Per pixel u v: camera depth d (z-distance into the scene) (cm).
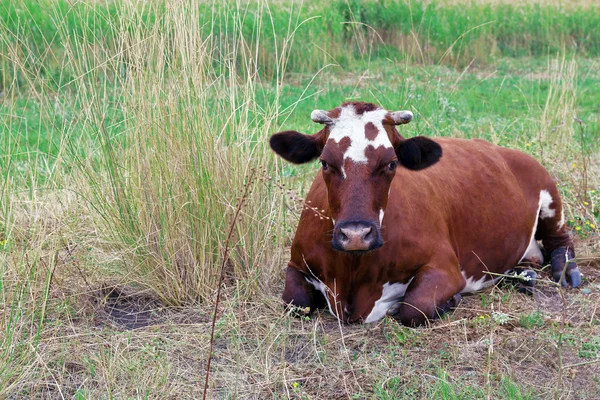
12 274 473
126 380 393
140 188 498
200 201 500
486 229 521
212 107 552
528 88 1250
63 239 518
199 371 407
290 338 447
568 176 696
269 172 558
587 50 1725
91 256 514
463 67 1473
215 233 507
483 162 545
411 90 818
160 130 498
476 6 1728
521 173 575
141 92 495
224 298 496
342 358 419
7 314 434
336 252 452
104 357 404
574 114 888
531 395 374
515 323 457
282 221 565
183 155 498
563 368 389
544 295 512
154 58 514
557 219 575
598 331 450
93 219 534
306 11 1404
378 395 377
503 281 544
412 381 391
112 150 504
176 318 474
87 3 522
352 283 456
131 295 500
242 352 425
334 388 390
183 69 500
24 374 382
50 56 1002
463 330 441
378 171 412
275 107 577
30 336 419
